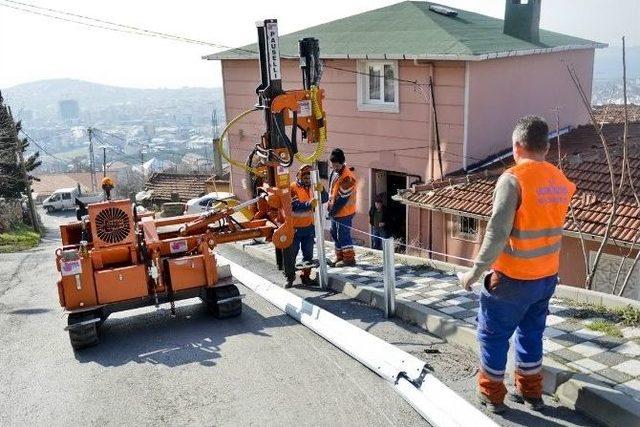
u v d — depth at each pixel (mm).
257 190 7477
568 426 3779
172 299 6570
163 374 5316
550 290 3783
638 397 3793
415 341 5410
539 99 15391
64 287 6062
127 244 6258
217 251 11219
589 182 10844
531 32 15094
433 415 4074
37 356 6121
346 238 8438
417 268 7980
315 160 6996
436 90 13617
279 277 8484
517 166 3656
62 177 70625
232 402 4668
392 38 14867
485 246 3572
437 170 14047
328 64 15594
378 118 14906
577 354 4492
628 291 9812
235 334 6195
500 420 3896
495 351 3891
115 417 4594
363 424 4168
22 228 29484
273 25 6668
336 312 6488
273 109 6699
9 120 30156
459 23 15828
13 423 4629
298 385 4863
